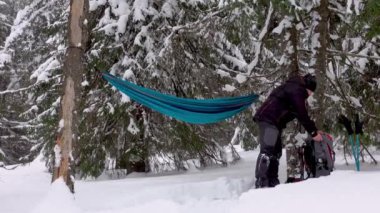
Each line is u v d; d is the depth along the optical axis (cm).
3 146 1866
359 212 307
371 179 367
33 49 1045
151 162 982
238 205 376
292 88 474
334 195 342
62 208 417
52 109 922
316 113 579
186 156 977
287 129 615
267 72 700
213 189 525
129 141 920
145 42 893
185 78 931
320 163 493
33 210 424
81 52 491
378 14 491
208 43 876
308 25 661
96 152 905
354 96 706
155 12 901
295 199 351
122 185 621
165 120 919
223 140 1031
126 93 545
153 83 895
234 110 578
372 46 650
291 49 622
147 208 405
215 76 930
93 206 459
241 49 906
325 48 589
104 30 884
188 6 908
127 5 914
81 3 492
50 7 978
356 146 551
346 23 607
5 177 900
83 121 890
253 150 1387
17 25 1010
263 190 393
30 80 1005
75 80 482
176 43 865
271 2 541
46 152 993
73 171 472
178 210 393
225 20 658
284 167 812
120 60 906
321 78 583
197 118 563
